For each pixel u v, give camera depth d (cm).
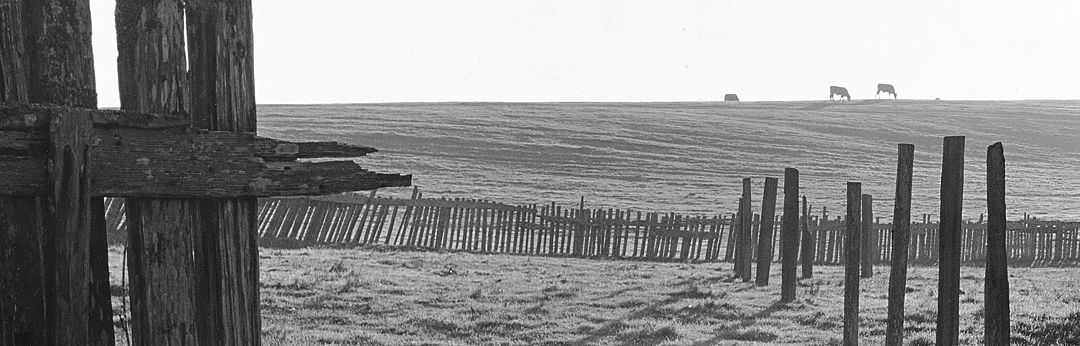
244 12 407
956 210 706
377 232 2420
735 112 7675
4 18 364
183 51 395
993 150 670
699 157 5269
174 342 393
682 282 1683
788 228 1436
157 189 380
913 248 2269
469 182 4244
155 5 387
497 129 6050
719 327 1212
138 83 385
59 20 372
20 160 359
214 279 398
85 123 362
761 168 4981
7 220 365
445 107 7806
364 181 422
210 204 397
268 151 401
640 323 1221
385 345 1030
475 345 1061
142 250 388
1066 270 2092
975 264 2266
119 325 847
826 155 5475
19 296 367
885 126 6769
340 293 1359
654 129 6328
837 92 10600
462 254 2148
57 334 362
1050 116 7369
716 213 3581
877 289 1563
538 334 1145
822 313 1311
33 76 370
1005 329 667
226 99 401
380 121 6344
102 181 370
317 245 2220
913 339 1079
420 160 4844
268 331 1060
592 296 1455
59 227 358
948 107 8250
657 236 2245
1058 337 1067
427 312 1248
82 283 364
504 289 1498
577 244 2270
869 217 1805
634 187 4278
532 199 3828
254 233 418
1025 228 2323
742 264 1745
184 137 386
